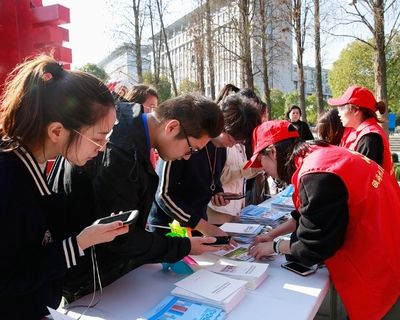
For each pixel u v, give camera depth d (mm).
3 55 2113
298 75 10641
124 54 12984
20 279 967
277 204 2457
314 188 1328
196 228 1771
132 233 1291
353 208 1362
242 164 2352
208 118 1368
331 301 1619
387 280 1362
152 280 1471
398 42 11703
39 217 1025
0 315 1041
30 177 1006
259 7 10789
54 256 1009
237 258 1637
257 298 1288
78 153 1032
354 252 1384
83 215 1302
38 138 996
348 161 1385
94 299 1323
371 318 1364
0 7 2115
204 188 1958
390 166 2580
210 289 1278
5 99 993
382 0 7359
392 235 1382
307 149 1476
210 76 13172
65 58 2402
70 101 979
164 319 1144
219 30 12055
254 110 1967
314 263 1367
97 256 1343
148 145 1328
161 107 1414
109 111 1040
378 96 7582
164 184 1730
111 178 1223
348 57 22078
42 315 1130
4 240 944
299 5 10062
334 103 2889
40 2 2402
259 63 11609
